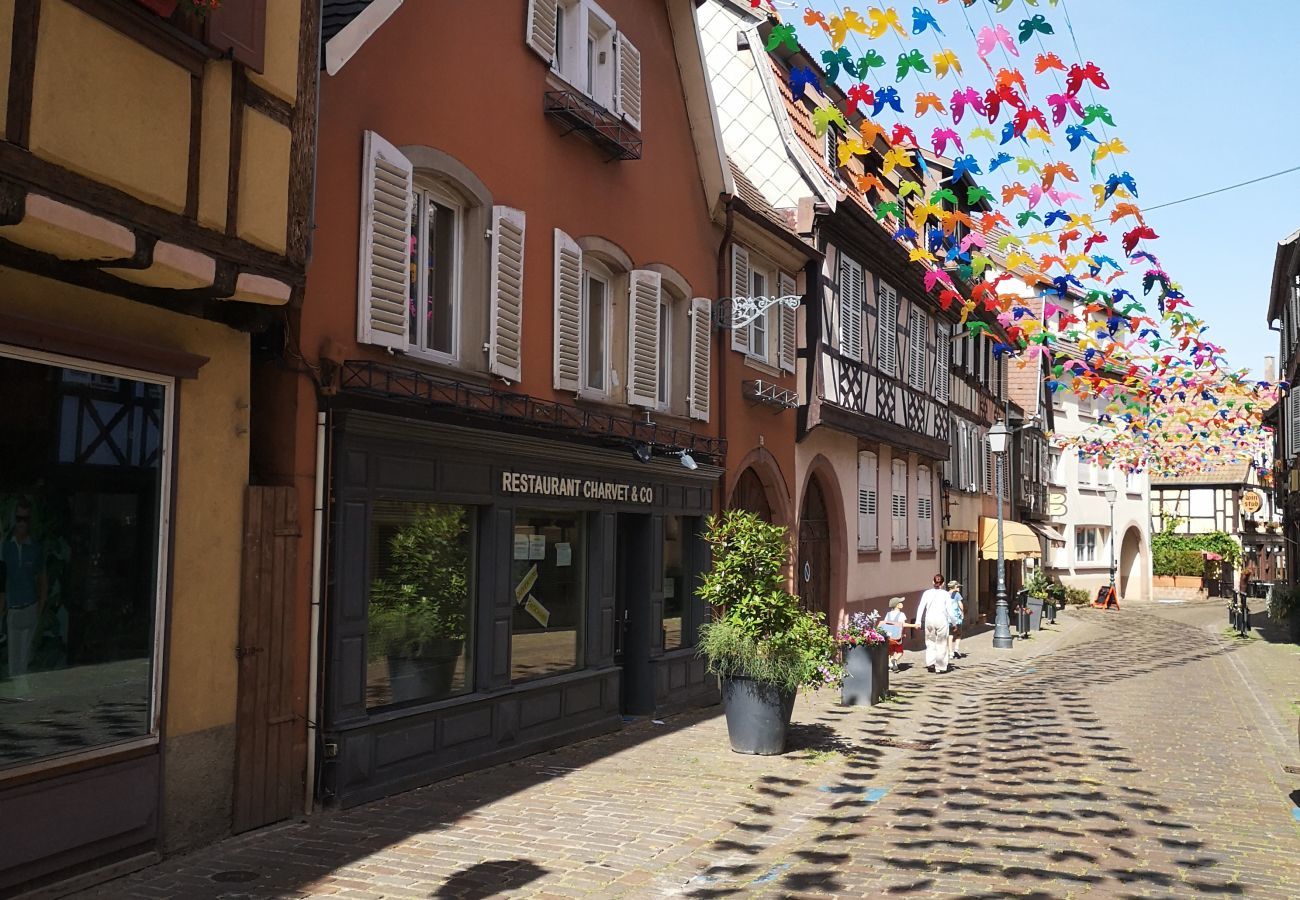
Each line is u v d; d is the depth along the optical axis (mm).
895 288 22062
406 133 8555
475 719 9102
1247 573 57562
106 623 5973
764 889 6098
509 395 9516
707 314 13984
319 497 7551
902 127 8047
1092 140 7527
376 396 7914
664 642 12820
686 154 13719
